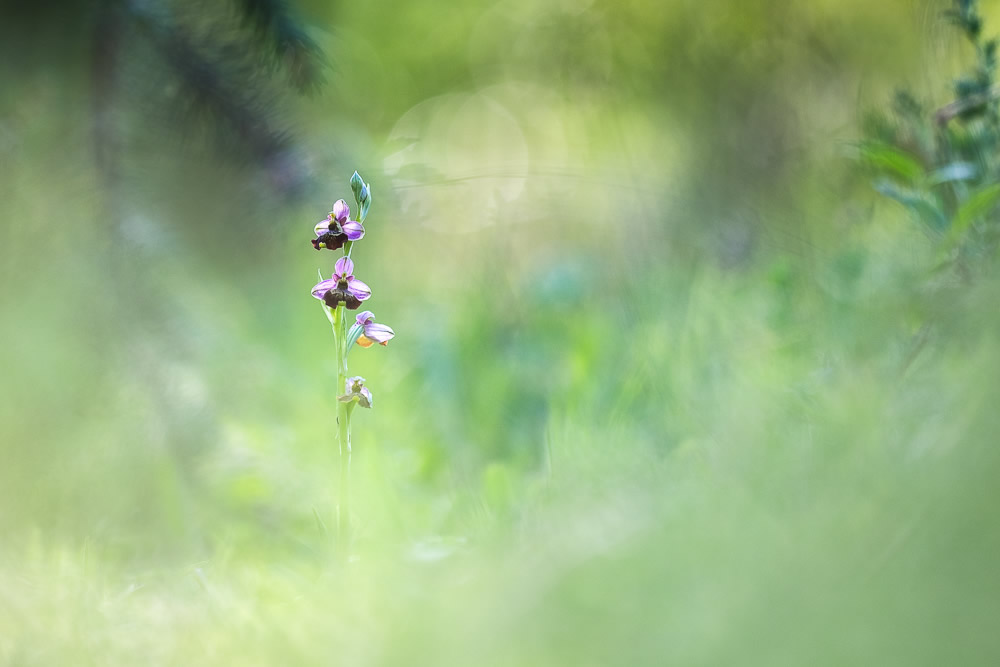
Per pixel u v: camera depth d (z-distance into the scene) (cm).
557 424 219
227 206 223
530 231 333
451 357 250
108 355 221
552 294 287
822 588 168
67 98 220
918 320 203
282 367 236
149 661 183
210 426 221
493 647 178
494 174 249
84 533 209
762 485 181
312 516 212
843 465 181
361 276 301
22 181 220
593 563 179
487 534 195
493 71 556
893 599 160
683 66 390
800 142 317
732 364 218
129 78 219
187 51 219
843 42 338
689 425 206
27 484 219
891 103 230
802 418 194
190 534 213
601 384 231
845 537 175
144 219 221
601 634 177
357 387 198
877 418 186
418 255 330
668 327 233
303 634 182
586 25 444
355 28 559
